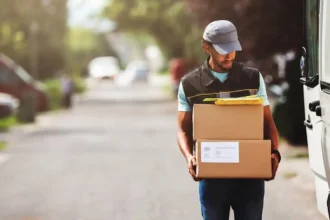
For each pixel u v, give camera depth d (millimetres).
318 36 7445
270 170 6199
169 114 35344
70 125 29062
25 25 44750
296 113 18641
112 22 66688
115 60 124500
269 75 21797
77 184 14062
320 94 7230
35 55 42281
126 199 12383
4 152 19781
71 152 19500
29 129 27156
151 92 61875
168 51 71562
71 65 63000
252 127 6215
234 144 6207
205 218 6453
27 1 43344
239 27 20703
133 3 63906
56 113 36344
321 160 7746
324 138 7203
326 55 7020
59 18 54062
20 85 33562
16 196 12898
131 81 83000
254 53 21031
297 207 11406
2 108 28594
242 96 6383
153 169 15914
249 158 6199
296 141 18719
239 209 6512
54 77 56062
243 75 6379
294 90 18797
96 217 10992
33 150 20094
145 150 19703
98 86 76500
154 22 64188
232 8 20891
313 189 12883
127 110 38750
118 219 10812
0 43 44156
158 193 12891
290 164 15758
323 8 7113
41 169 16266
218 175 6219
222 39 6238
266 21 20266
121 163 17016
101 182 14242
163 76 99938
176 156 18219
